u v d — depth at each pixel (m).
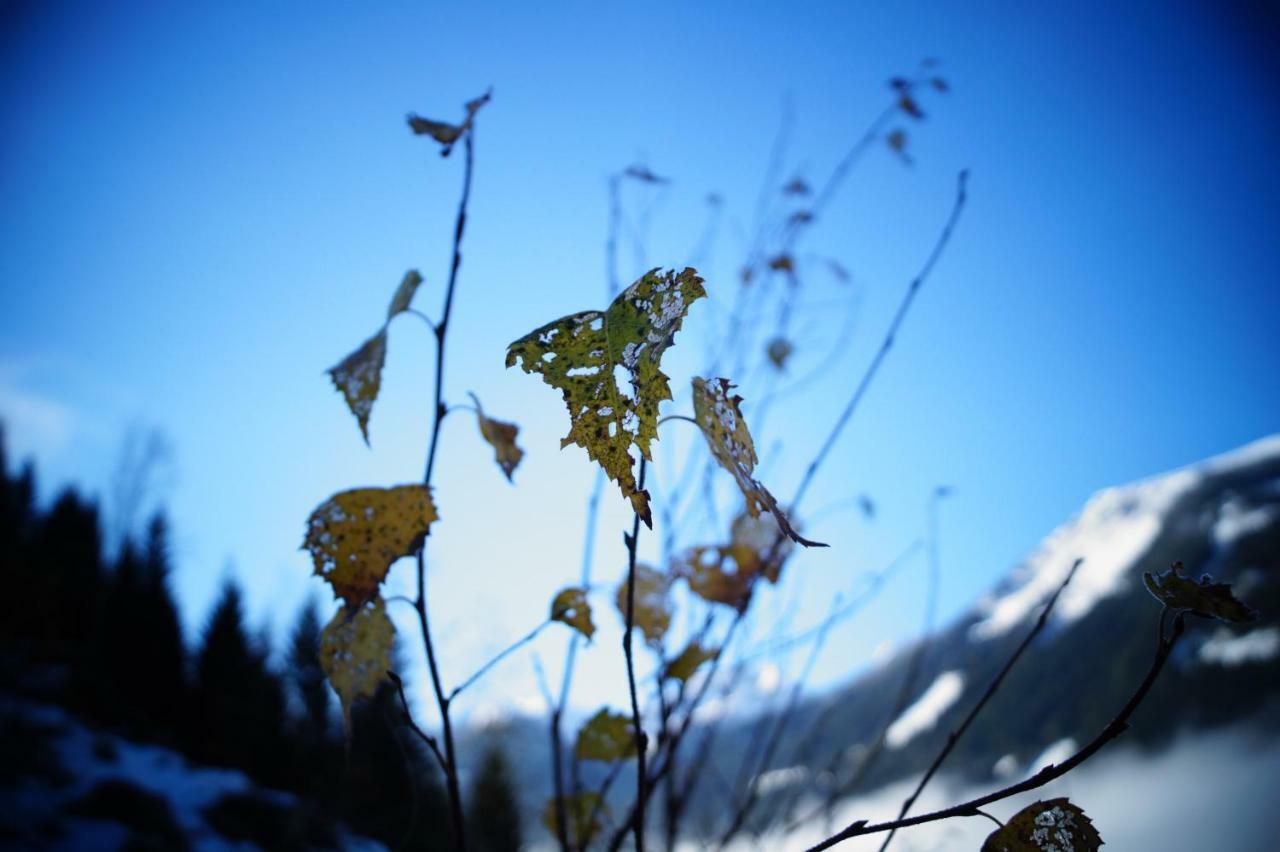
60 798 10.03
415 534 0.80
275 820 10.23
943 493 1.69
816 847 0.67
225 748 14.57
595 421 0.61
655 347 0.62
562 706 1.16
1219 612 0.60
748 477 0.62
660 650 1.10
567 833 1.10
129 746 13.34
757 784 1.32
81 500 23.27
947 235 1.47
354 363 0.83
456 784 0.81
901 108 1.78
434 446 0.87
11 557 20.77
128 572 19.38
